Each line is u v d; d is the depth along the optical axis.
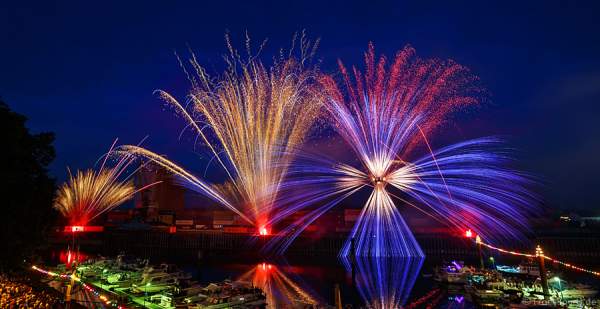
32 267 43.59
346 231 82.81
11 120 29.80
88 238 88.81
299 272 62.34
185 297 33.66
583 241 68.50
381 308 37.97
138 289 37.91
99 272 45.09
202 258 80.12
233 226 89.31
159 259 81.00
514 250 72.31
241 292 34.50
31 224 31.11
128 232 91.75
